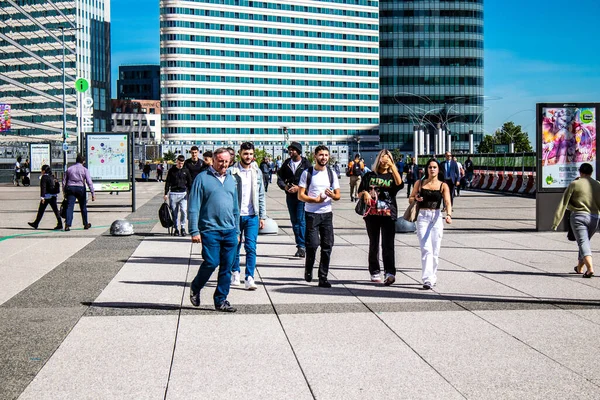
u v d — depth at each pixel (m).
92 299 8.16
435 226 9.01
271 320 7.06
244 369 5.34
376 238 9.38
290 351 5.87
